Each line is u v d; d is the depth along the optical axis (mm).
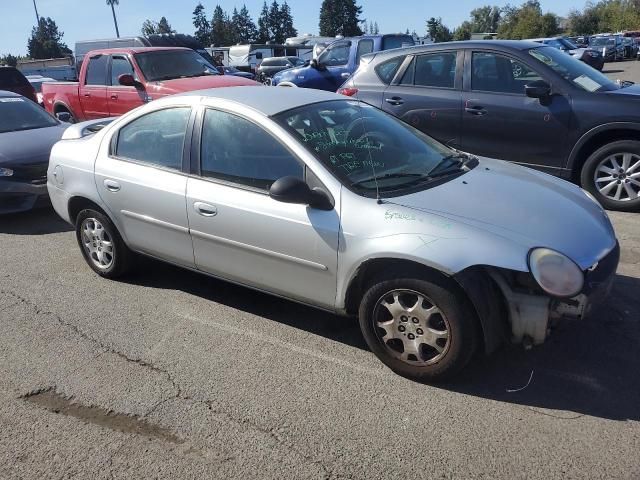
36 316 4328
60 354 3779
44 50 79875
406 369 3334
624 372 3355
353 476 2645
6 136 7352
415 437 2881
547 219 3275
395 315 3297
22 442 2967
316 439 2895
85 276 5074
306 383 3363
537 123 6352
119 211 4523
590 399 3131
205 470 2721
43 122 8188
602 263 3184
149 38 15719
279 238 3604
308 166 3547
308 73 12914
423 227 3160
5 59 63188
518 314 3061
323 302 3588
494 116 6625
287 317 4176
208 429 2998
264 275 3799
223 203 3830
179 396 3283
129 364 3631
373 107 4527
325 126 3889
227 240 3875
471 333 3109
